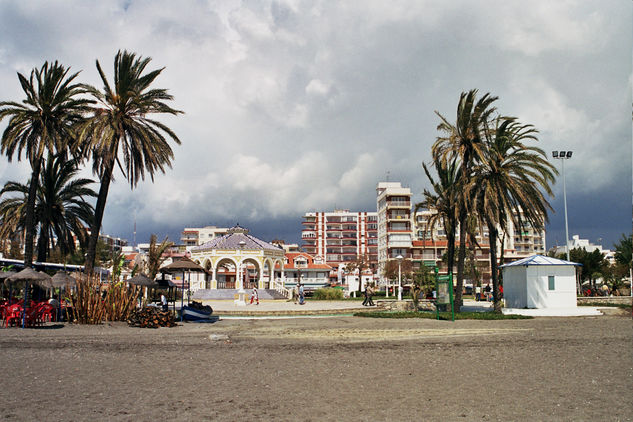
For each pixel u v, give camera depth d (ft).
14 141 102.94
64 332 68.90
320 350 50.62
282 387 32.35
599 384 32.60
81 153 105.09
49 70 104.63
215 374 37.09
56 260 201.36
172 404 27.76
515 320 90.48
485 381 33.94
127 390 31.45
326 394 30.22
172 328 77.30
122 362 42.80
